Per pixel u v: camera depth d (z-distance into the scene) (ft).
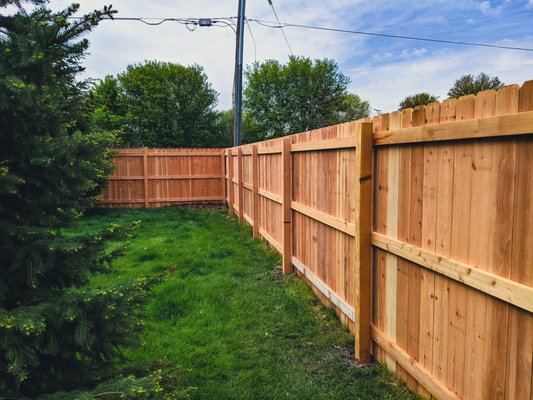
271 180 19.84
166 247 20.70
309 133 13.76
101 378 6.42
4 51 5.12
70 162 5.40
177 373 7.37
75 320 5.52
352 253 10.36
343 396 7.93
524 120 4.72
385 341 8.67
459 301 6.25
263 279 15.46
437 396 6.82
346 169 10.56
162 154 38.88
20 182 4.99
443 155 6.48
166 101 71.51
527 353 4.92
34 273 5.15
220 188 40.96
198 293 13.61
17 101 4.88
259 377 8.71
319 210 12.94
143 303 7.12
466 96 5.86
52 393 5.46
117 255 6.81
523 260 4.93
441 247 6.61
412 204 7.49
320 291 13.11
